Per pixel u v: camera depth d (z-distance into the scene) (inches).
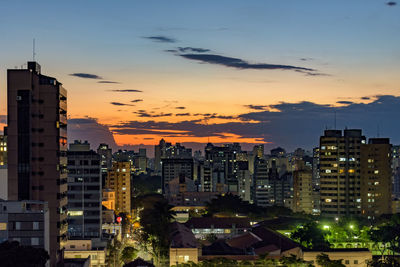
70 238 7234.3
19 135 5851.4
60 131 6072.8
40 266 4840.1
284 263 6269.7
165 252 7608.3
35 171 5940.0
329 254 6776.6
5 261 4446.4
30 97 5866.1
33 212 5231.3
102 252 7066.9
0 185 5910.4
